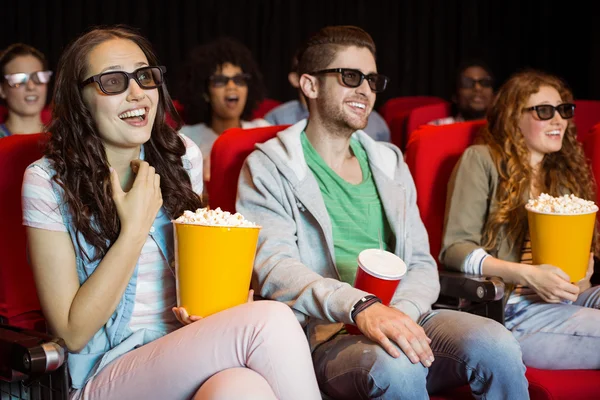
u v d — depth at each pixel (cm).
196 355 152
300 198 191
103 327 167
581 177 233
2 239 177
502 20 511
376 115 390
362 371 163
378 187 199
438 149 229
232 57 343
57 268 160
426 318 185
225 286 155
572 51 496
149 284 171
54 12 438
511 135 223
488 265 205
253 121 357
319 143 200
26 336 147
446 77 513
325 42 198
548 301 199
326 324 183
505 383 169
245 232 152
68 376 148
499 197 219
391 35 505
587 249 197
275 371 149
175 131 181
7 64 297
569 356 199
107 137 166
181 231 154
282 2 485
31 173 162
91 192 163
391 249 201
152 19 461
